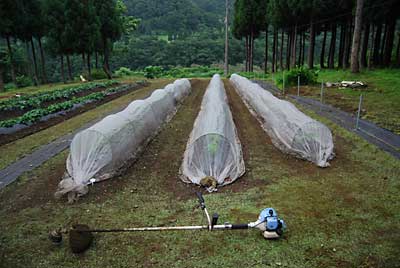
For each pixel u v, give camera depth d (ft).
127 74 140.56
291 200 18.72
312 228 15.84
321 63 108.47
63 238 15.67
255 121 39.24
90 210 18.21
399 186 19.89
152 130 33.09
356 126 32.01
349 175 21.88
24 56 141.79
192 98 58.54
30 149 28.96
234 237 15.37
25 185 21.61
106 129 24.02
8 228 16.60
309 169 23.29
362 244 14.55
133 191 20.49
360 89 53.01
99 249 14.73
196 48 200.23
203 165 22.12
